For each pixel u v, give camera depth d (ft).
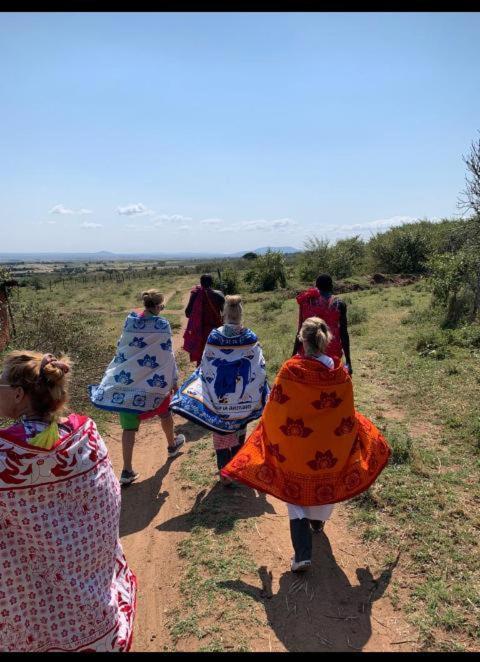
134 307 75.36
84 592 8.27
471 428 19.19
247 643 10.16
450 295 42.55
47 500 7.93
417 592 11.25
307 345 11.81
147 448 20.65
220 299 24.64
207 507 15.47
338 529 13.87
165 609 11.38
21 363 7.93
